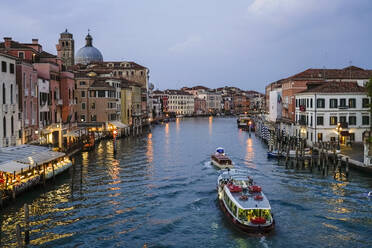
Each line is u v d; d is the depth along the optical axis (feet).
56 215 90.89
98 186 116.98
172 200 103.50
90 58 451.94
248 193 90.48
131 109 330.75
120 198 104.68
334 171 135.95
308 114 187.42
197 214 92.58
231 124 447.83
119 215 91.71
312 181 121.80
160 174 135.23
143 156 177.17
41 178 111.96
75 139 191.83
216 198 105.29
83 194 108.06
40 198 103.24
